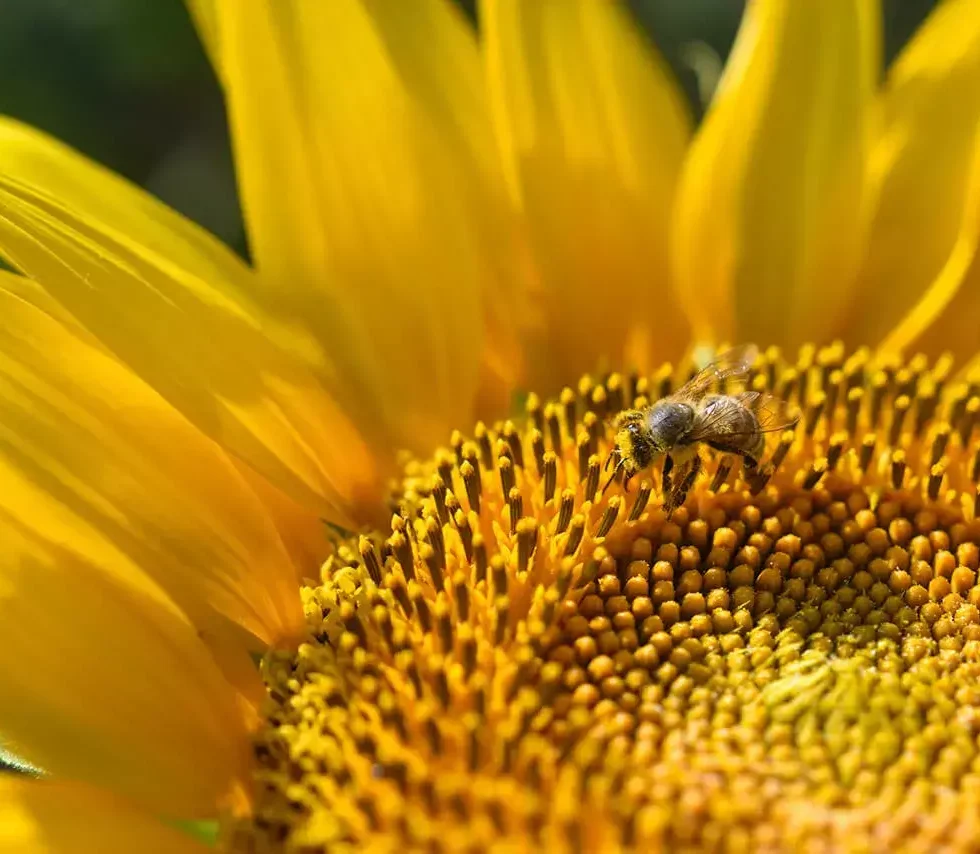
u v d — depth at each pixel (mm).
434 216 235
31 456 208
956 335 242
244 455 220
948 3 242
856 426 230
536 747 201
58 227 216
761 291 243
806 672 211
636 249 244
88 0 281
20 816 203
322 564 225
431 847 199
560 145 240
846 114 238
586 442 223
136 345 215
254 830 205
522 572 215
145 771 206
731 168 240
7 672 203
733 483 225
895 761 205
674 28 295
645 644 215
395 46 237
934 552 221
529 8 237
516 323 243
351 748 205
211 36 234
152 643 211
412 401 236
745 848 197
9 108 281
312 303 233
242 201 232
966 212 241
